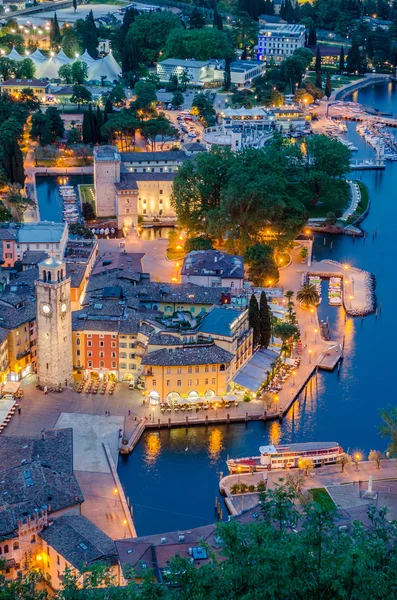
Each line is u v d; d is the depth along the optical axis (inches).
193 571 5826.8
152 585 5910.4
